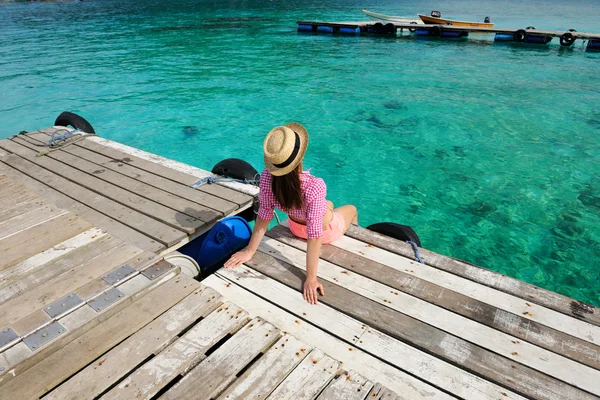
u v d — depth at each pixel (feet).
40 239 11.23
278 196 9.18
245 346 7.80
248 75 49.01
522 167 26.61
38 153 19.85
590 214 21.50
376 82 45.96
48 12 118.01
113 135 31.91
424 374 7.75
